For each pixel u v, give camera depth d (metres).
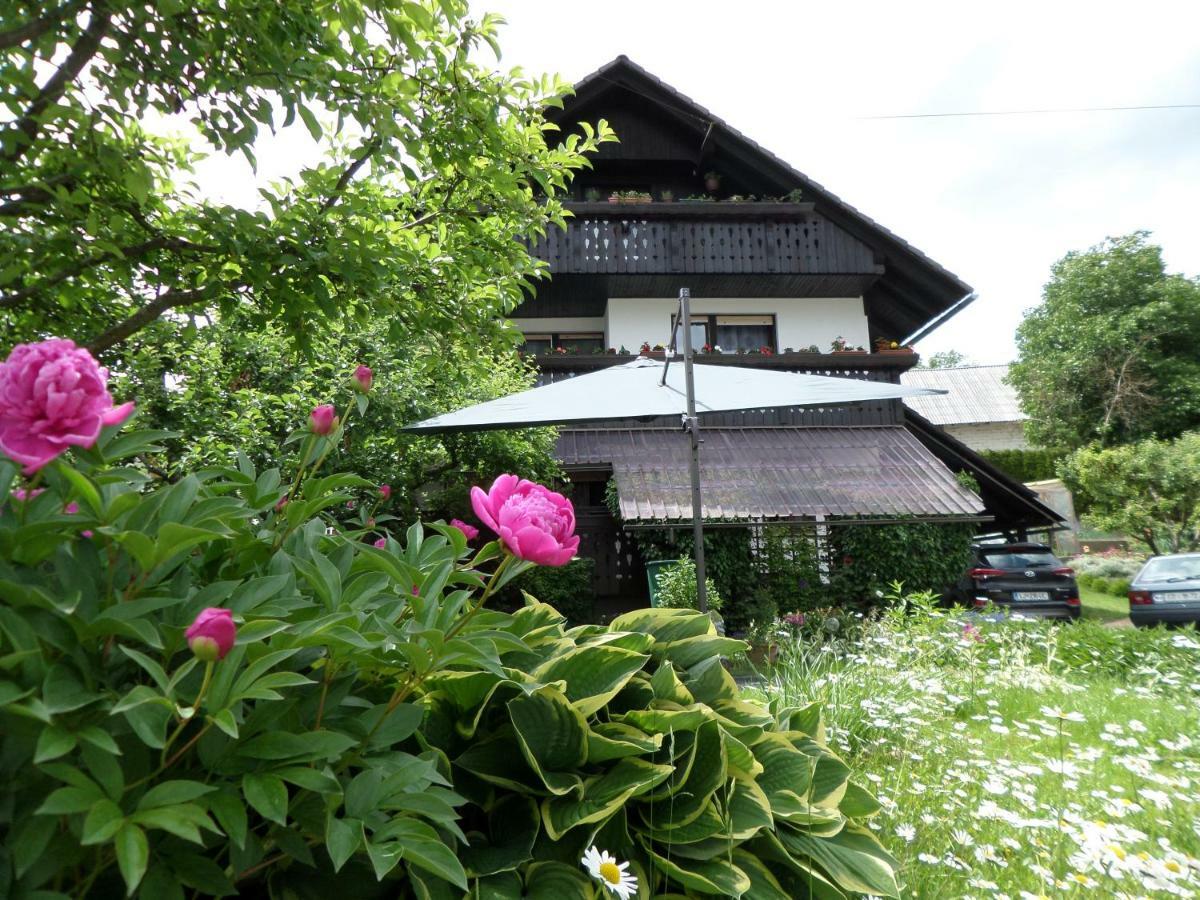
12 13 3.05
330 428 1.71
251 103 3.39
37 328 4.30
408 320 4.55
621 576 13.29
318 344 7.15
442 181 4.99
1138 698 6.17
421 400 8.78
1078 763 4.21
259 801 1.05
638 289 15.70
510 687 1.83
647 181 17.14
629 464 12.79
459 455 10.33
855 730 4.45
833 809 2.19
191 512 1.35
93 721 1.07
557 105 4.85
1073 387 31.75
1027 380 33.50
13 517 1.19
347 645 1.29
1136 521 20.06
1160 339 30.67
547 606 2.23
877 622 9.62
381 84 3.85
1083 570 22.14
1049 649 6.93
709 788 1.88
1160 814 3.50
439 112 4.33
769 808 1.91
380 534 2.17
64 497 1.25
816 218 15.37
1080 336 31.70
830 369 14.89
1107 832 2.79
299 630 1.21
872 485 12.44
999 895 2.44
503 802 1.75
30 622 1.04
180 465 6.32
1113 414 30.39
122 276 3.93
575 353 14.98
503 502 1.56
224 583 1.29
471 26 4.10
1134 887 2.62
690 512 11.43
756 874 1.87
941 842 2.90
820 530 13.09
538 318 16.67
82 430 1.03
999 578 12.31
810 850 2.03
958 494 12.19
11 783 1.01
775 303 16.42
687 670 2.37
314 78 3.46
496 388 10.11
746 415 14.55
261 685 1.10
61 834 1.02
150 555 1.13
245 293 4.21
